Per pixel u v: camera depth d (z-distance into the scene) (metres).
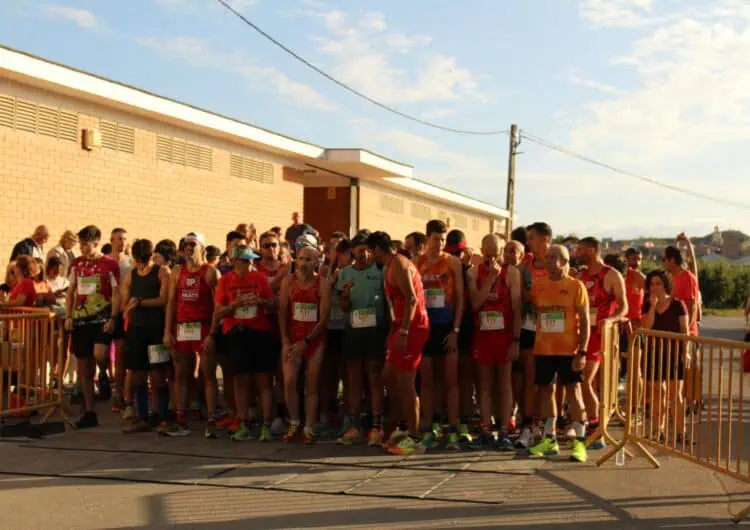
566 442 8.36
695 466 7.44
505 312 8.08
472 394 9.23
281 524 5.66
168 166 15.38
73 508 6.06
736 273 50.81
